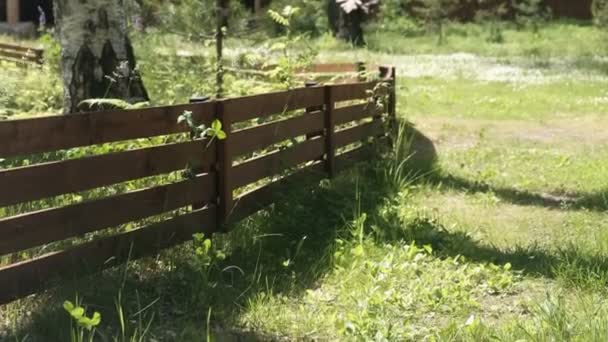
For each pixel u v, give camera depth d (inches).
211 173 224.2
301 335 177.0
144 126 199.2
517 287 213.5
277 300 195.0
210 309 174.6
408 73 856.9
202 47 426.9
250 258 221.1
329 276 214.2
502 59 1033.5
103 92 297.6
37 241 173.6
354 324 178.9
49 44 473.4
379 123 375.6
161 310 184.1
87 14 294.0
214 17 409.7
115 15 298.8
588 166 394.0
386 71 429.7
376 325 179.8
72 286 178.5
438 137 483.8
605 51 1117.7
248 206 243.3
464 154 423.5
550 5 1483.8
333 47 1106.7
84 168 182.9
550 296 200.1
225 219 227.1
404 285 209.9
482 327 179.0
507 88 738.8
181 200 212.8
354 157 339.0
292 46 484.7
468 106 621.6
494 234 272.7
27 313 173.6
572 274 218.4
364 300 195.5
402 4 1355.8
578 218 296.2
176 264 207.3
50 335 163.9
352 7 1143.0
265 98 251.9
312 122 291.7
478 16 1366.9
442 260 235.0
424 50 1143.0
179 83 364.8
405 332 176.2
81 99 296.4
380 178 327.0
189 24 412.2
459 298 201.8
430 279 214.5
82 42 295.0
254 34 417.4
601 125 546.6
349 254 228.5
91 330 160.9
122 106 244.5
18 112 322.7
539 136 498.6
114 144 231.6
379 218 261.7
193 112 215.0
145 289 192.9
